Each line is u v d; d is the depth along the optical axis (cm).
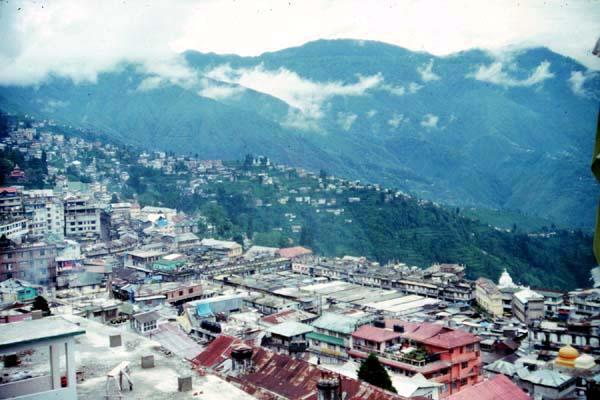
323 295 15538
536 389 8556
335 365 8206
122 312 10219
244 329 10281
